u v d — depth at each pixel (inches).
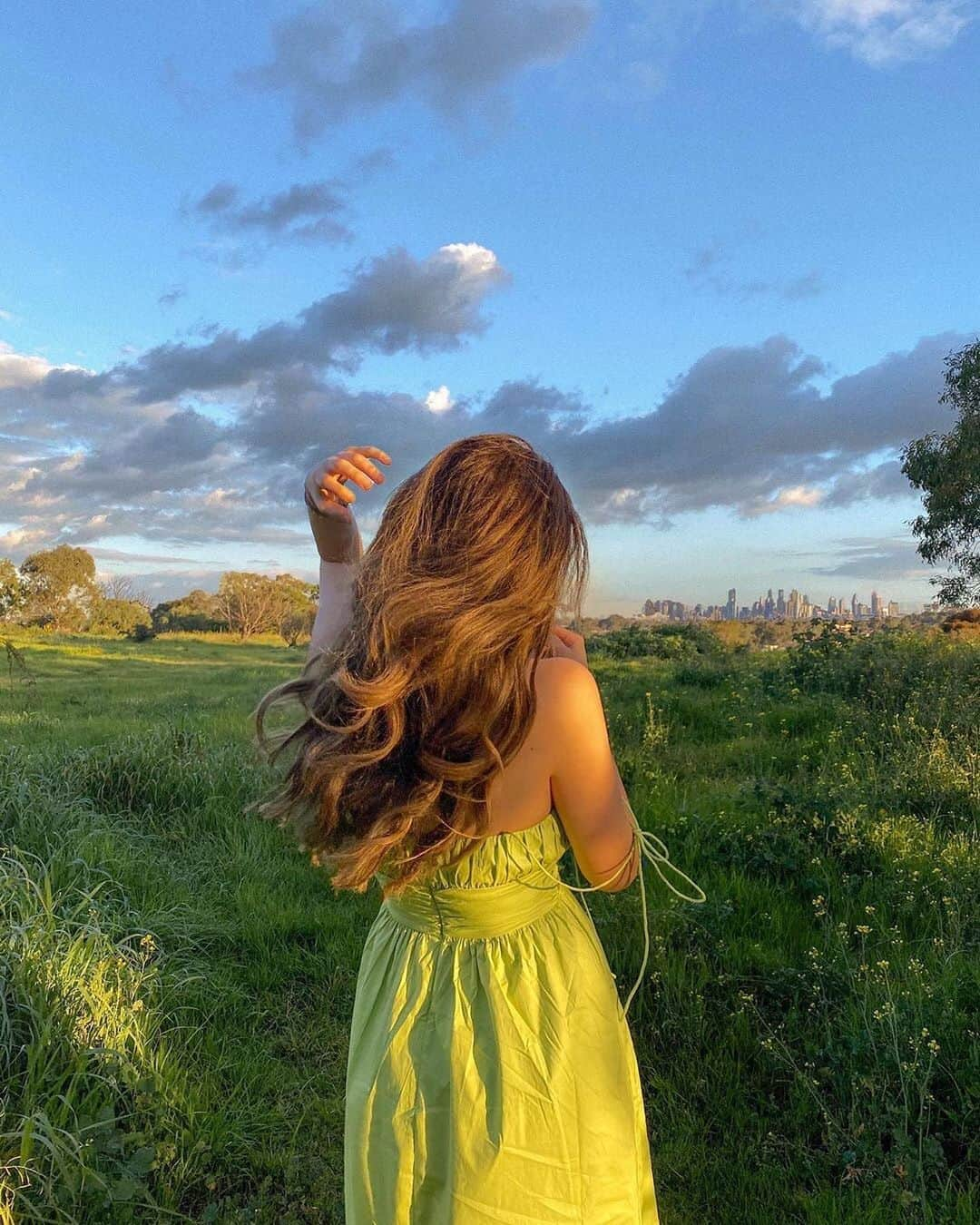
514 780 48.4
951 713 245.4
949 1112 90.7
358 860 46.1
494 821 49.3
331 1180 92.7
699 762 245.6
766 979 120.1
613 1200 48.7
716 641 653.3
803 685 334.0
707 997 119.9
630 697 347.9
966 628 564.1
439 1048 49.9
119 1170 88.4
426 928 52.6
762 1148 93.0
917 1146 88.4
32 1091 93.5
